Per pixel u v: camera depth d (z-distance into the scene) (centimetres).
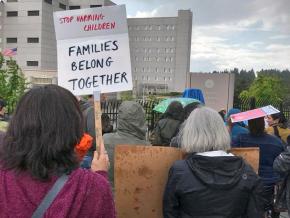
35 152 183
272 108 495
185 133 307
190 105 632
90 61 346
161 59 10331
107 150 415
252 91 2920
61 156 187
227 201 283
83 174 190
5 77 1166
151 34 10381
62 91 199
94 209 185
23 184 183
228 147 304
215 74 1762
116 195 336
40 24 9225
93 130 486
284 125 761
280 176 491
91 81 345
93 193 186
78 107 200
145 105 1465
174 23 10244
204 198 284
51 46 9588
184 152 317
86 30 346
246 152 348
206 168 288
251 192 290
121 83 344
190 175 290
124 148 334
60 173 186
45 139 185
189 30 10212
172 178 297
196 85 1781
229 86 1756
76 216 180
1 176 185
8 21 9388
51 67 9612
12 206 179
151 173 336
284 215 708
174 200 298
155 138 652
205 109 310
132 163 335
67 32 347
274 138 525
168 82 10312
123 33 346
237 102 1795
